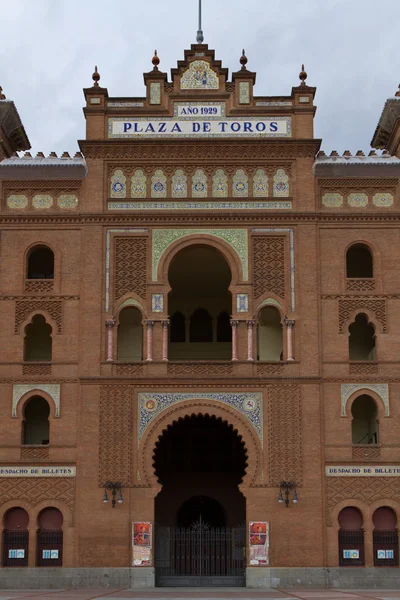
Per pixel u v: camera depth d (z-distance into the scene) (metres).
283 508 38.88
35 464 39.31
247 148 42.41
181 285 48.22
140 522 38.78
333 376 40.19
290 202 42.00
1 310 41.03
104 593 35.00
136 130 42.69
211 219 41.81
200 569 40.09
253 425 39.66
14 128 46.47
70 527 38.72
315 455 39.31
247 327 40.66
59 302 41.12
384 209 42.03
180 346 49.19
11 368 40.38
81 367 40.25
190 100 43.09
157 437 39.56
